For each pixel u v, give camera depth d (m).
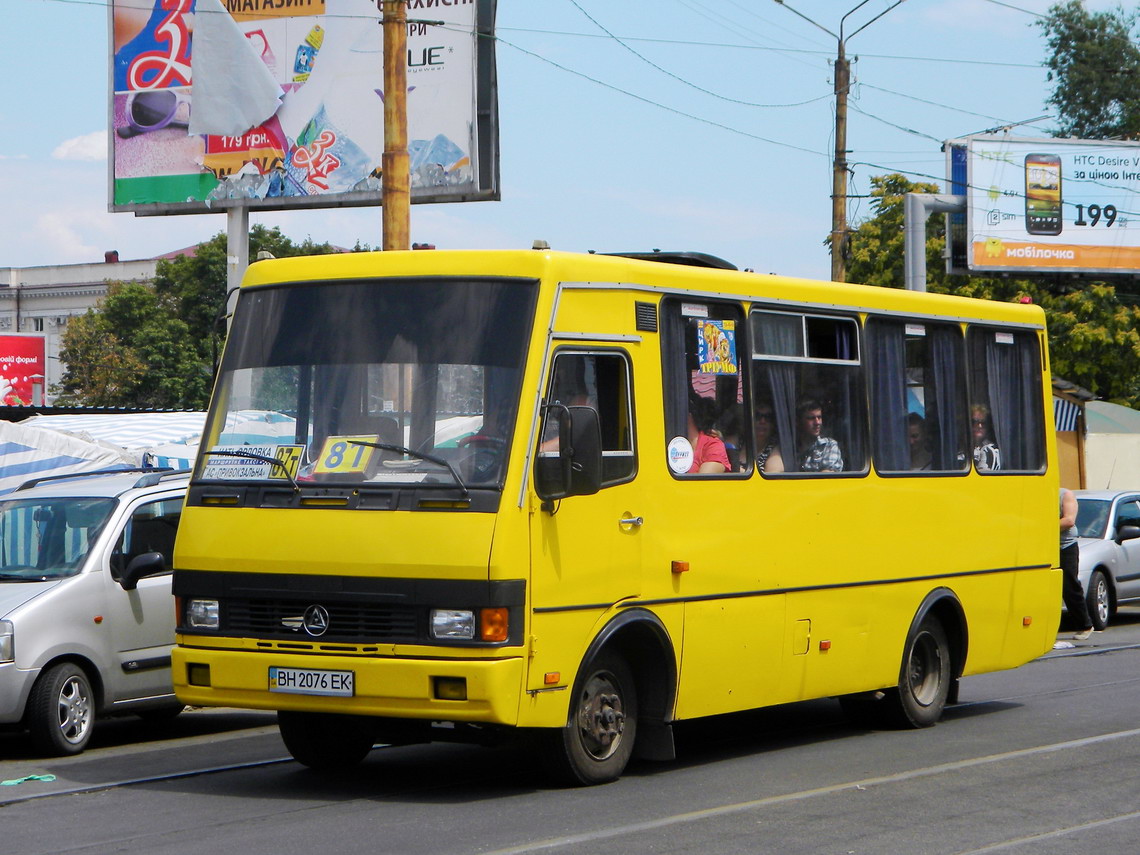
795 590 11.51
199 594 9.70
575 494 9.20
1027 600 14.54
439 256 9.86
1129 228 44.69
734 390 11.09
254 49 28.23
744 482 11.02
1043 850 8.16
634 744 10.48
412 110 27.00
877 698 13.07
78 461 19.45
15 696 11.66
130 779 10.70
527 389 9.27
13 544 12.91
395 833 8.51
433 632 8.97
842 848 8.14
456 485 9.09
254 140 28.23
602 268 10.00
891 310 12.91
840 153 34.06
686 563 10.38
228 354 10.21
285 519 9.45
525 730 9.90
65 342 62.69
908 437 13.01
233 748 12.37
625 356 10.10
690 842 8.25
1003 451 14.34
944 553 13.34
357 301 9.94
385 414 9.54
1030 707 14.33
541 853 7.94
